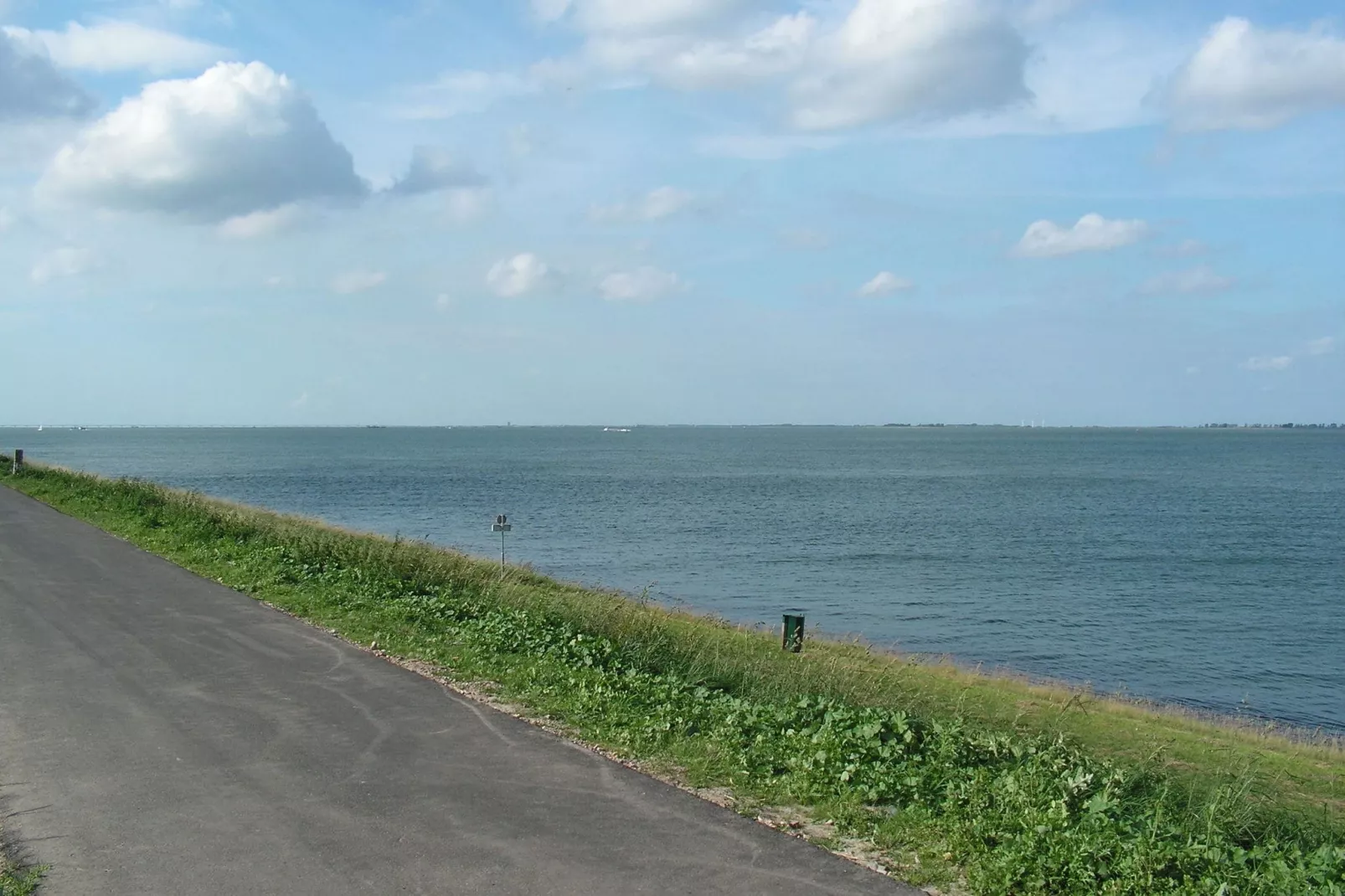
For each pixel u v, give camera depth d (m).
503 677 9.10
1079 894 5.04
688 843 5.45
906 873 5.17
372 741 7.13
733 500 60.78
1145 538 43.16
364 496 60.94
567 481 79.88
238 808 5.81
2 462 40.34
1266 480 89.12
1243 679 19.45
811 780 6.48
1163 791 6.87
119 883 4.80
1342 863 5.46
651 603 18.12
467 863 5.12
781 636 15.60
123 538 18.97
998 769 7.00
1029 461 131.00
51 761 6.57
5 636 10.40
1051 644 22.00
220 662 9.43
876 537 41.59
